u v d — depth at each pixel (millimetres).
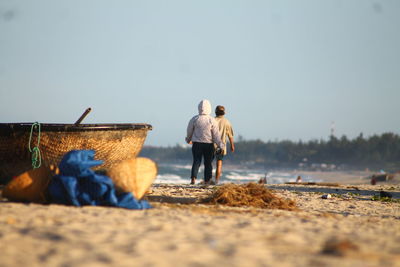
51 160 28750
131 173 22547
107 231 15492
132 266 11406
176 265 11633
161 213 20797
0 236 14242
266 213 23719
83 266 11273
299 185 59125
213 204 27219
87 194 21578
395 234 18344
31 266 11281
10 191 21906
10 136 27734
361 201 37156
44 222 16734
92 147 29547
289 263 12203
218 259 12336
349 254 13281
